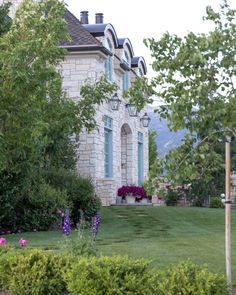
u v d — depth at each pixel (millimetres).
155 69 6992
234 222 18844
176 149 6926
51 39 9984
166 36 6969
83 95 13258
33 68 9836
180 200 29438
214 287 6191
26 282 7207
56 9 11016
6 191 15688
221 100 6637
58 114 12344
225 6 6930
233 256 10695
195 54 6422
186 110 6570
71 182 18562
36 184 16766
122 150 30328
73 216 18000
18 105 9977
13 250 8352
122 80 29062
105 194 24672
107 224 17344
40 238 13859
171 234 14875
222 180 29422
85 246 8227
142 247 11656
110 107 25812
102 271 6559
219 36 6598
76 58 23625
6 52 9500
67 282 6949
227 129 6711
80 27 24594
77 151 23531
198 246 12055
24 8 11000
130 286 6418
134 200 27109
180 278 6289
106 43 25734
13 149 11023
